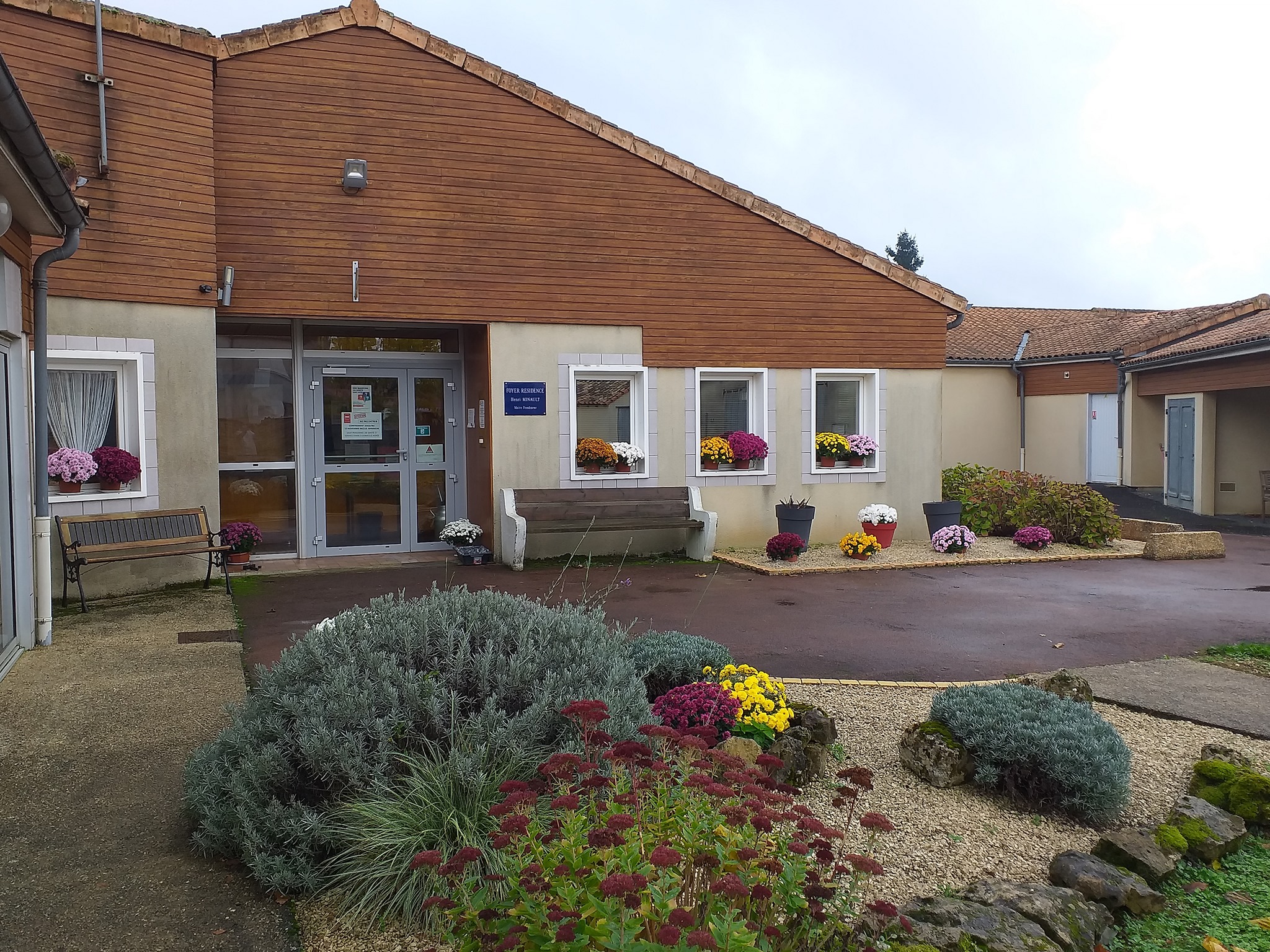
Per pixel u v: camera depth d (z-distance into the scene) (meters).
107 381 9.12
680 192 12.09
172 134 9.27
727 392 12.78
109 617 7.84
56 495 8.54
